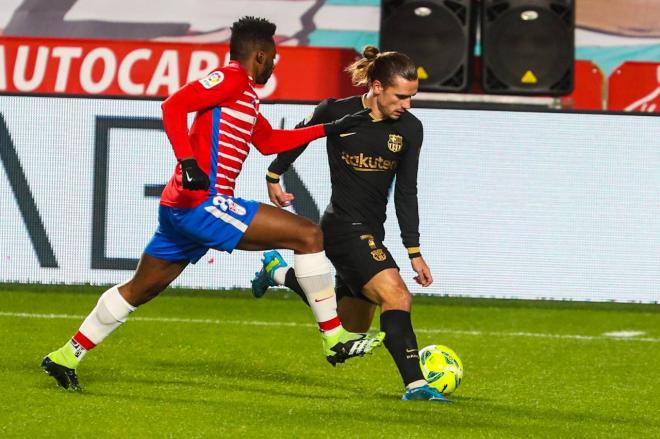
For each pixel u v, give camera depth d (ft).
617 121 100.17
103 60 123.44
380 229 61.57
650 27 143.33
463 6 108.78
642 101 124.88
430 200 99.96
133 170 99.66
